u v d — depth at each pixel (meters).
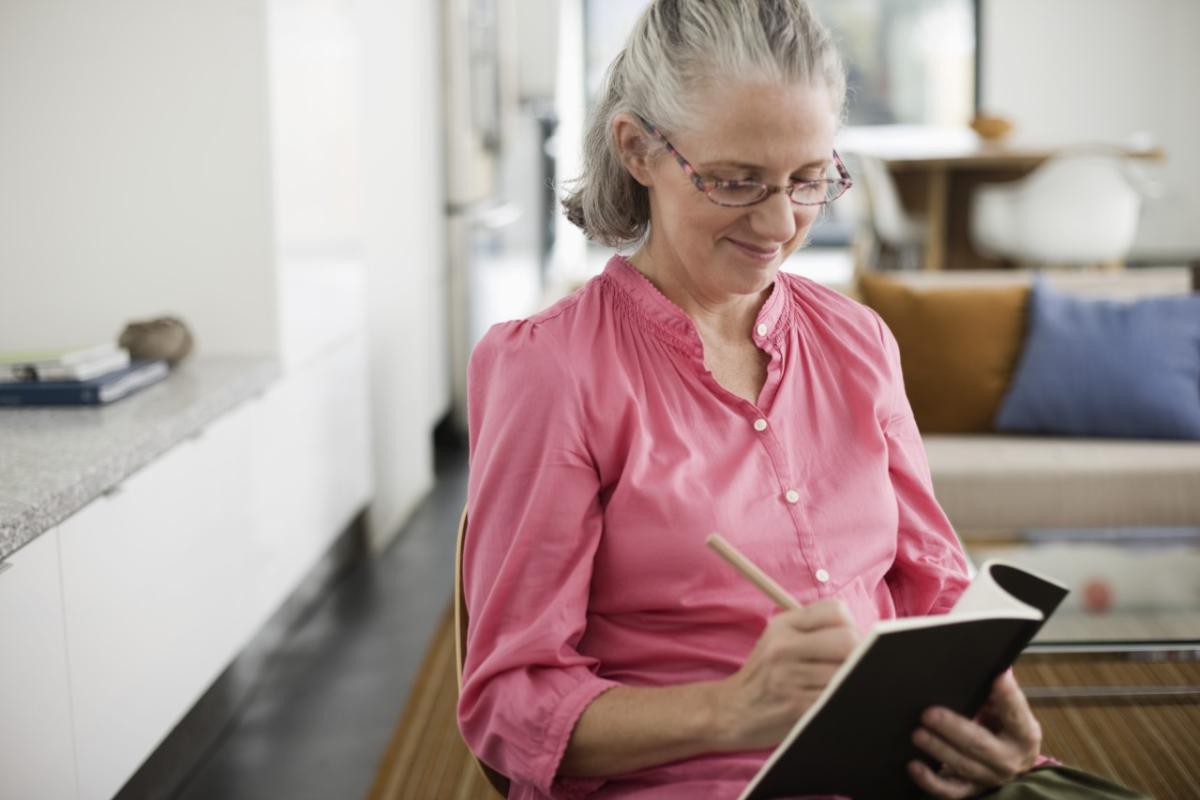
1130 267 8.59
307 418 3.28
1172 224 8.81
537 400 1.23
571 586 1.21
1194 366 3.38
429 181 4.81
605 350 1.26
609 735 1.14
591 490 1.23
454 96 5.00
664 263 1.31
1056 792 1.20
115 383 2.53
